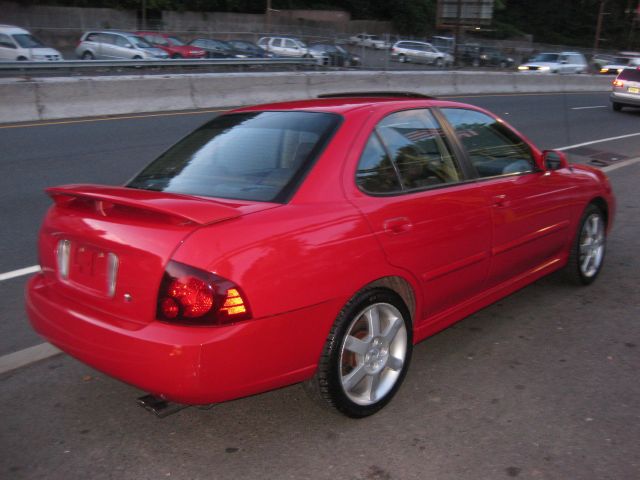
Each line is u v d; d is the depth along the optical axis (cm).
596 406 352
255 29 5259
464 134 416
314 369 307
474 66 4406
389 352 347
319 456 305
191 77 1783
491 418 339
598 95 2980
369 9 7112
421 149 379
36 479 288
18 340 441
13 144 1170
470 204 388
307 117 363
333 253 302
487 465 298
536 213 450
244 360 276
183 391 270
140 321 279
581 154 1344
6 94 1405
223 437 321
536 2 8569
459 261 381
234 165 345
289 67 2788
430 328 380
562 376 388
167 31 3712
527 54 5066
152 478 289
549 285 548
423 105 398
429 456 305
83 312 298
